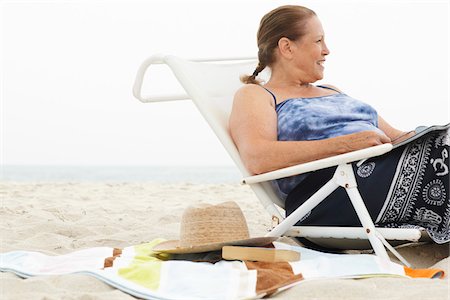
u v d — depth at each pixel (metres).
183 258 3.47
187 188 10.49
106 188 10.48
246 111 3.61
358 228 3.43
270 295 2.83
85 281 3.05
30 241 4.34
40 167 42.06
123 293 2.92
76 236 4.78
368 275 3.00
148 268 3.06
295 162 3.43
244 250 3.18
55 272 3.28
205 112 3.76
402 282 2.91
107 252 3.61
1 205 6.68
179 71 3.83
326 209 3.55
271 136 3.59
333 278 2.96
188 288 2.88
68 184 11.60
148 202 7.85
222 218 3.49
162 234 4.64
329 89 3.94
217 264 3.18
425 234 3.41
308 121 3.58
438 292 2.72
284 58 3.79
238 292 2.82
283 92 3.78
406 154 3.40
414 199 3.39
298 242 3.81
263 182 3.71
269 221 5.62
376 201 3.44
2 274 3.27
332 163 3.27
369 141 3.29
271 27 3.80
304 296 2.77
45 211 6.07
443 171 3.32
